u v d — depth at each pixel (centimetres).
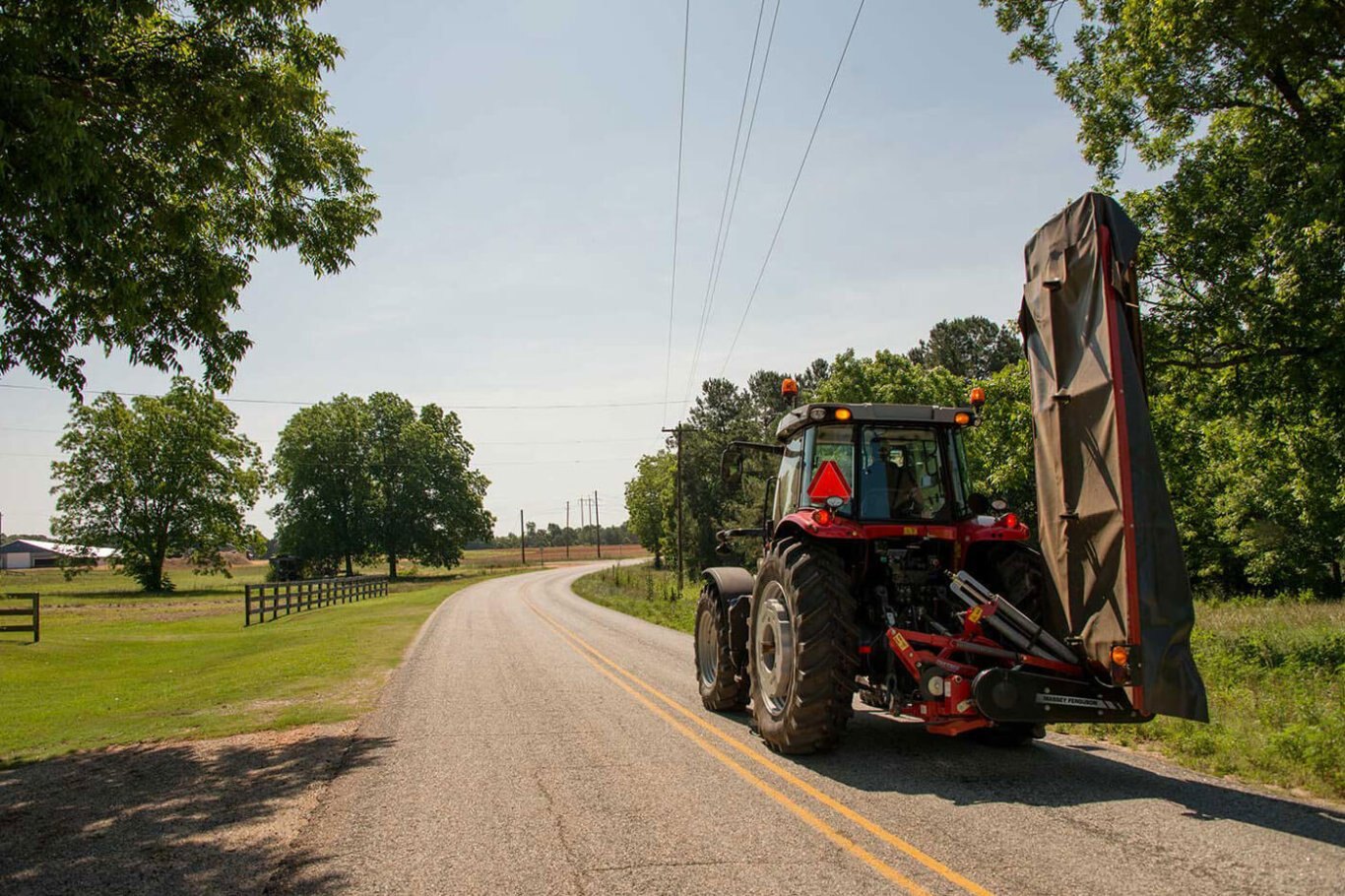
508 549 18738
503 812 549
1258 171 1441
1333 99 1397
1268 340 1402
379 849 485
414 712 964
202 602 4609
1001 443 2412
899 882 404
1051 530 610
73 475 5744
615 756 703
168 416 5856
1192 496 2667
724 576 931
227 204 1086
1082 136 1678
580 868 439
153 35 877
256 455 6216
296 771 695
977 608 622
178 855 488
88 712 1156
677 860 447
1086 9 1661
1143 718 573
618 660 1435
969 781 599
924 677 605
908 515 737
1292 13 1226
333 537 7700
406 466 8069
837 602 671
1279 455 1792
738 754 702
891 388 4147
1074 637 582
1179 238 1491
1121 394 546
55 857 494
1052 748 709
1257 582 2633
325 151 1127
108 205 764
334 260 1147
